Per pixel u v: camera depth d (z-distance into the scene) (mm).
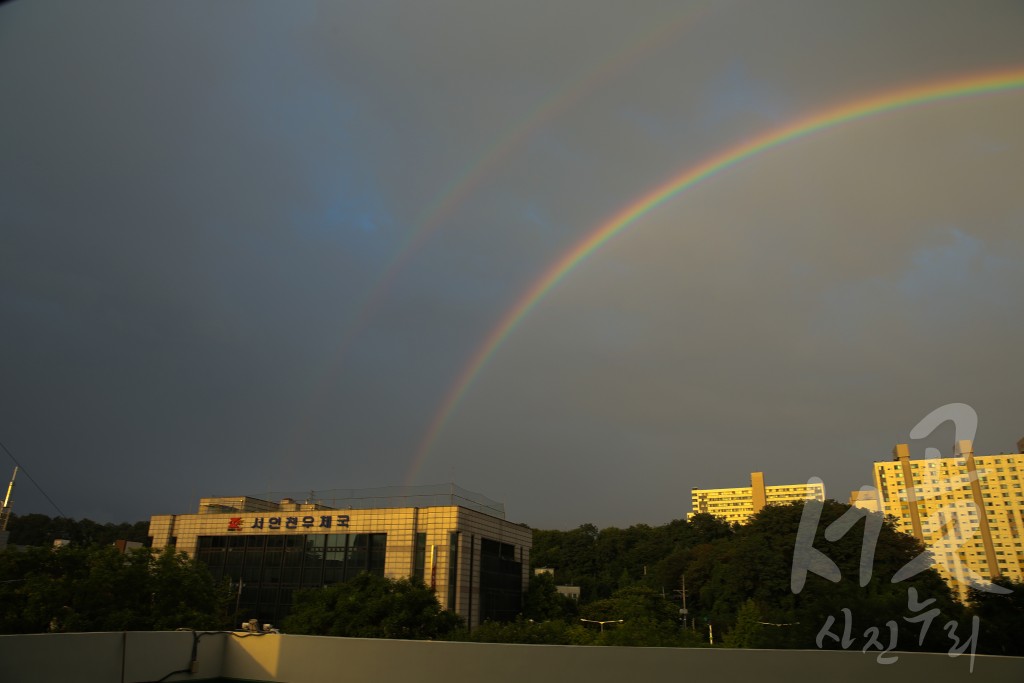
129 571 29406
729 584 51719
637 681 9672
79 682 8820
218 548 54000
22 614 27031
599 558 102125
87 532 81188
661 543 98375
